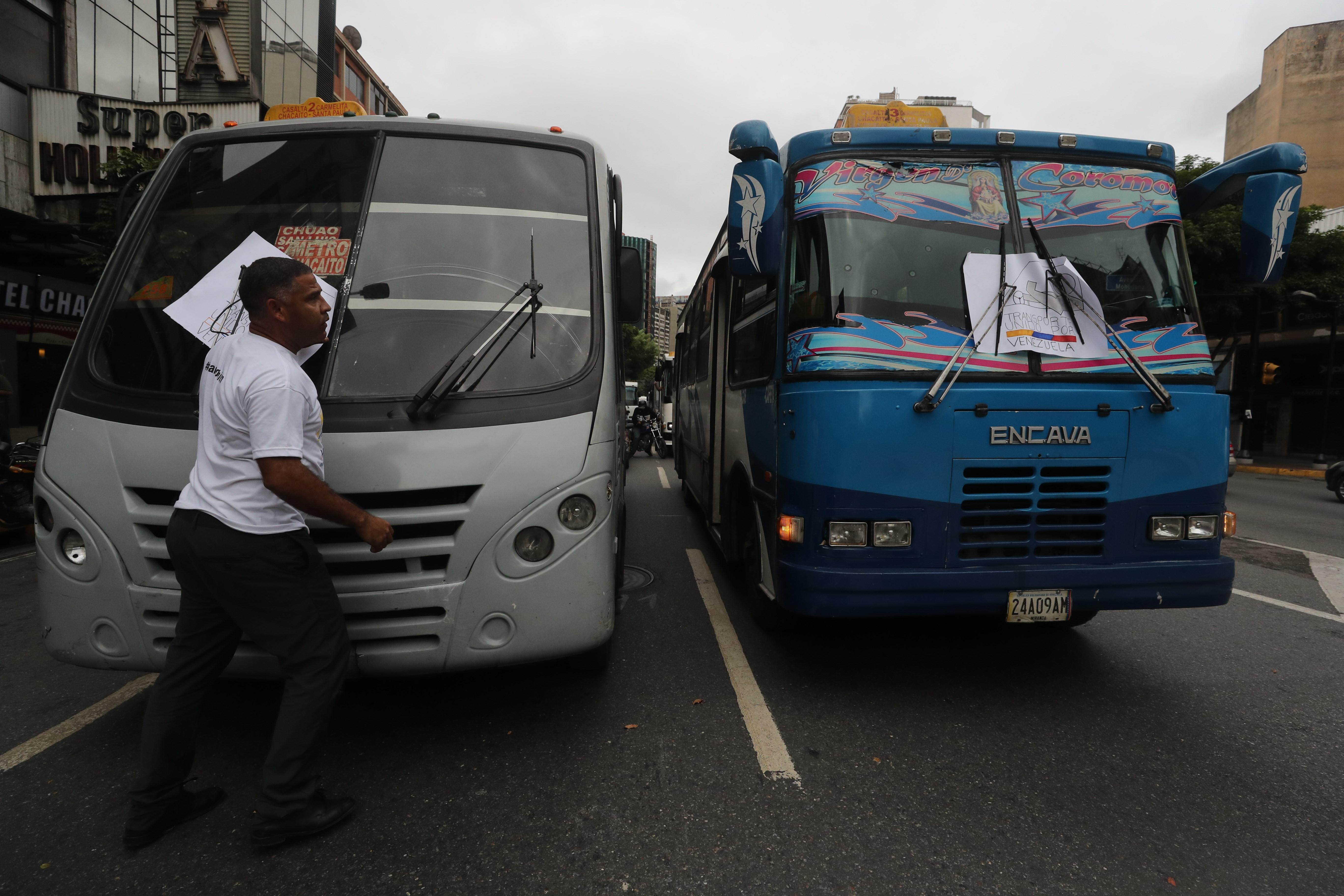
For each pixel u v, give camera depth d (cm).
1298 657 422
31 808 263
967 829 251
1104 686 376
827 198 354
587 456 291
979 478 324
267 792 237
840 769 291
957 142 361
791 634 451
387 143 334
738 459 482
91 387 283
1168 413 335
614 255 357
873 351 331
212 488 227
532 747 307
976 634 455
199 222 317
